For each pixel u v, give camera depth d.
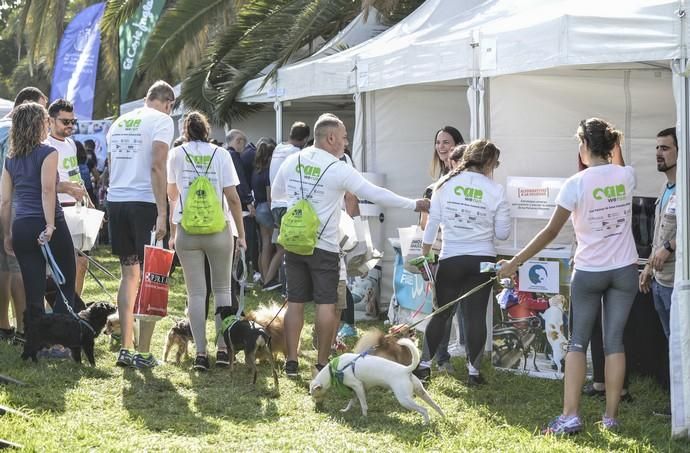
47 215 6.24
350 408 5.48
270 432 4.94
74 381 5.89
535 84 7.11
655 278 5.40
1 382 5.60
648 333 6.14
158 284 6.27
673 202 5.27
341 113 13.98
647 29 5.24
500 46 6.55
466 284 6.11
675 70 5.05
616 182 5.00
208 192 6.21
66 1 28.59
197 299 6.39
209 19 16.27
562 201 5.04
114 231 6.50
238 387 5.96
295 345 6.29
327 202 6.05
